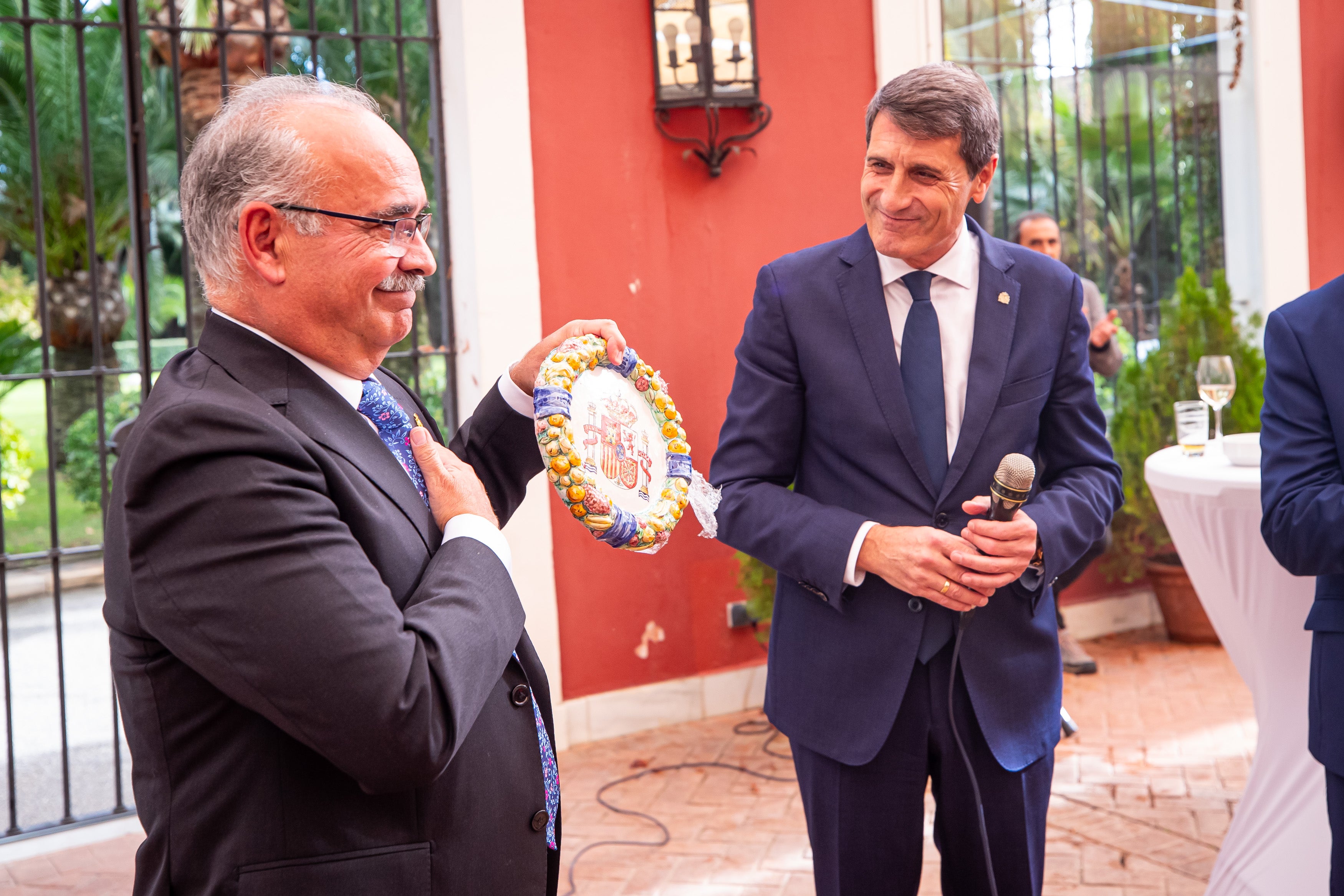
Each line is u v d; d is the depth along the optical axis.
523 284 4.06
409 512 1.29
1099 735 4.14
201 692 1.16
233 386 1.22
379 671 1.09
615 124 4.21
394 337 1.31
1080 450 2.01
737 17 4.25
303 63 7.16
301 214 1.21
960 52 5.09
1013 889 1.90
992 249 1.99
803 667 1.96
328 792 1.18
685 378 4.38
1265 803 2.56
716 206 4.39
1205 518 2.44
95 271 3.61
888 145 1.80
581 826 3.55
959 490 1.88
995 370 1.90
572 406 1.47
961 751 1.84
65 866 3.38
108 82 8.86
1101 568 5.44
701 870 3.22
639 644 4.39
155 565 1.10
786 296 2.00
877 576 1.89
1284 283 5.70
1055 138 5.30
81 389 9.39
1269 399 1.88
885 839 1.91
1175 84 5.68
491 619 1.24
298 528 1.11
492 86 3.97
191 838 1.16
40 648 6.32
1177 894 2.96
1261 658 2.51
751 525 1.93
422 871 1.21
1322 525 1.71
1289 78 5.65
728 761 4.07
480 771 1.28
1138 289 5.66
